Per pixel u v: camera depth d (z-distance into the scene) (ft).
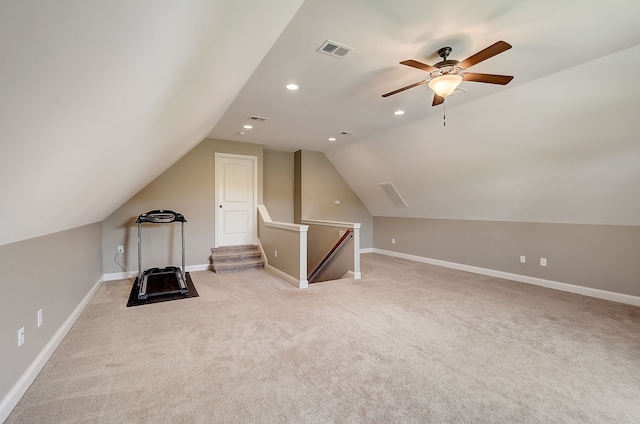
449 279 15.39
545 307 11.02
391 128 15.58
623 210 11.32
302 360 7.18
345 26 6.98
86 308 10.82
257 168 19.29
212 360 7.18
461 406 5.57
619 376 6.56
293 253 14.21
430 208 19.35
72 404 5.58
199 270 17.30
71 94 3.02
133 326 9.20
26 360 6.13
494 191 14.87
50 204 5.70
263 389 6.06
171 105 6.32
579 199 12.19
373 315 10.15
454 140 14.10
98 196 8.57
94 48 2.60
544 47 7.88
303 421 5.16
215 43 4.88
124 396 5.82
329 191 22.72
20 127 2.85
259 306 11.05
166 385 6.18
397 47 7.93
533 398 5.82
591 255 12.47
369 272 17.07
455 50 8.11
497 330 8.95
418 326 9.23
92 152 5.06
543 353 7.57
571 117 10.16
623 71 8.36
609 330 8.96
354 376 6.53
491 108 11.65
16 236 5.60
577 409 5.51
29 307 6.34
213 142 17.94
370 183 21.59
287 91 10.80
